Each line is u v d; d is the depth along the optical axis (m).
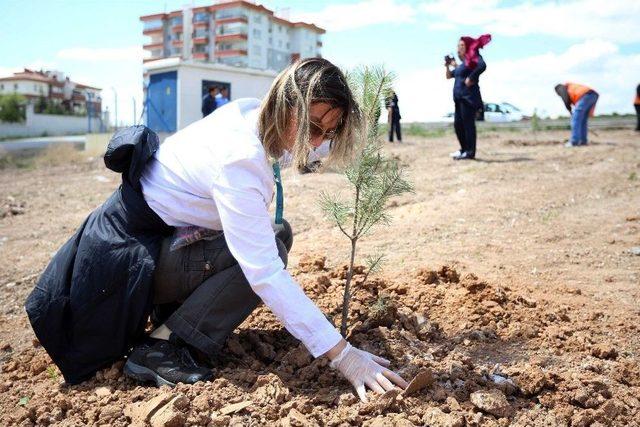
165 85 19.73
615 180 9.03
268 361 2.79
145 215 2.46
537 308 3.47
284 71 2.21
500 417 2.34
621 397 2.52
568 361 2.87
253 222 2.22
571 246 5.39
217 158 2.27
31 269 5.34
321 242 5.51
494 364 2.79
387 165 2.84
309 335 2.28
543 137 18.28
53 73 97.00
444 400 2.40
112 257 2.45
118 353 2.57
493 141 16.55
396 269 4.38
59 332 2.55
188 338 2.51
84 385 2.62
